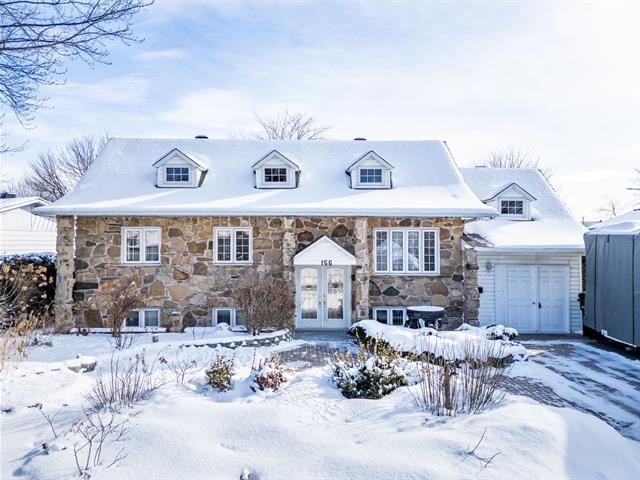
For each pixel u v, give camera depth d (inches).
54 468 176.9
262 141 692.1
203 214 546.9
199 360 400.2
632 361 436.8
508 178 746.8
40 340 433.7
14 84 327.6
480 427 202.4
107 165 633.6
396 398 260.5
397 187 612.7
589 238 571.2
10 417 235.9
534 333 614.9
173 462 182.7
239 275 566.9
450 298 577.6
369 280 577.9
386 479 167.0
